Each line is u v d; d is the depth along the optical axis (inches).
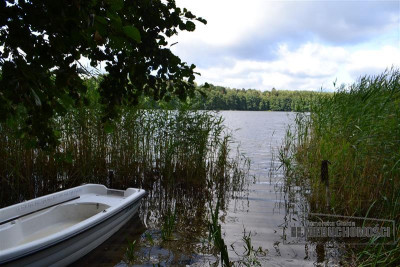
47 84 66.4
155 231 190.2
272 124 1243.2
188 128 276.2
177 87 97.4
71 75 69.4
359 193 201.5
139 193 209.8
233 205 244.4
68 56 70.5
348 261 153.2
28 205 171.0
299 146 341.4
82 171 261.4
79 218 191.3
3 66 59.7
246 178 331.0
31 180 243.0
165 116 274.5
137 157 277.6
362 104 233.6
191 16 91.7
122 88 94.9
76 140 261.4
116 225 183.2
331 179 215.8
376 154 201.8
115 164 273.6
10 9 57.7
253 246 171.0
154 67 91.2
